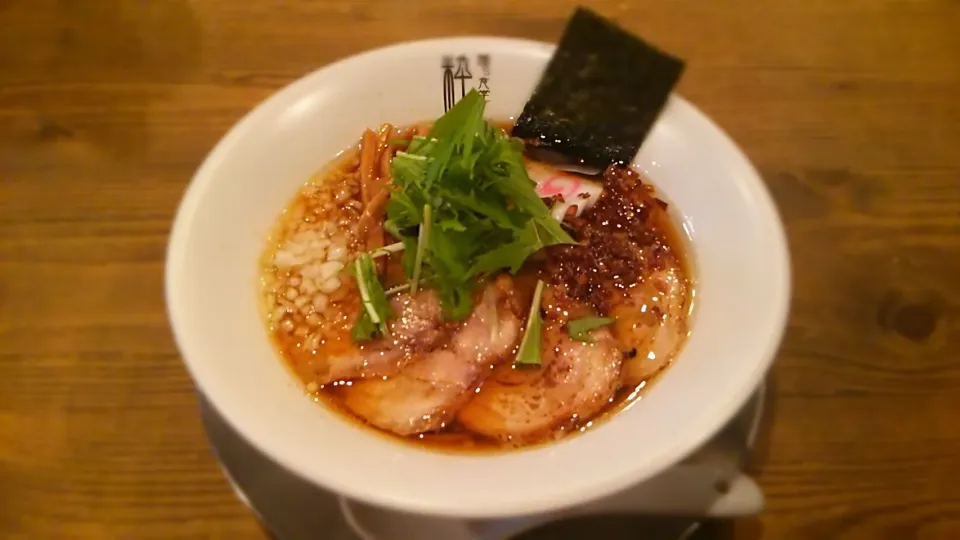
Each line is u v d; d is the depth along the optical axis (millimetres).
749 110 429
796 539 329
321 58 445
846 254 388
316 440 294
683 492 313
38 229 396
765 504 335
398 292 346
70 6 466
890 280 382
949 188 406
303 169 370
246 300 339
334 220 368
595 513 313
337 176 377
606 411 323
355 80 373
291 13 459
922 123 426
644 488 313
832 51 450
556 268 358
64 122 426
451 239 326
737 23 458
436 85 380
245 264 346
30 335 370
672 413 297
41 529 332
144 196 404
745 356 299
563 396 330
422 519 315
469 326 343
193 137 420
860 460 343
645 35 452
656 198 366
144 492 339
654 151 368
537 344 337
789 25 458
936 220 397
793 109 430
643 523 315
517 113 386
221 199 342
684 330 336
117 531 331
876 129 424
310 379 331
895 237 393
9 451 346
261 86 436
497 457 302
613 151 376
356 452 295
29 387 359
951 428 349
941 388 357
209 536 330
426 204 326
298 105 367
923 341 367
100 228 396
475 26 451
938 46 452
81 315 375
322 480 278
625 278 354
